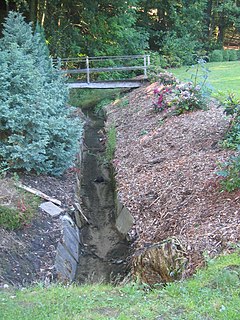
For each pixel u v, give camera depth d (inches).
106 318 123.6
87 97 629.9
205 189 227.3
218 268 147.0
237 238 169.9
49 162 283.7
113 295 146.8
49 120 288.2
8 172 271.0
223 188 216.8
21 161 271.1
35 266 192.7
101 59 665.0
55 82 383.2
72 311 131.8
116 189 295.4
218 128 308.0
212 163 253.0
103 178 348.2
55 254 203.6
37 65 379.9
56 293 150.3
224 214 193.5
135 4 748.0
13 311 134.0
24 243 204.5
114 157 356.8
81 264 228.1
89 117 548.7
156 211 239.3
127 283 178.2
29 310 134.6
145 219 241.1
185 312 122.3
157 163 295.9
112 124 450.6
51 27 687.1
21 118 268.2
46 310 133.6
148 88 518.9
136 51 744.3
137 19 844.0
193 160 269.1
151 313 123.9
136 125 410.3
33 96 282.7
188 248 175.9
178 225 209.6
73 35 703.1
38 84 297.4
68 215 250.2
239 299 123.5
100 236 258.1
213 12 968.3
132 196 269.3
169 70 702.5
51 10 699.4
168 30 876.0
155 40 861.8
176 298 134.0
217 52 846.5
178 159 283.6
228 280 135.3
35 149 268.5
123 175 306.8
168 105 402.3
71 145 301.3
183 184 245.1
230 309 118.4
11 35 355.6
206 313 119.2
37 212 232.5
